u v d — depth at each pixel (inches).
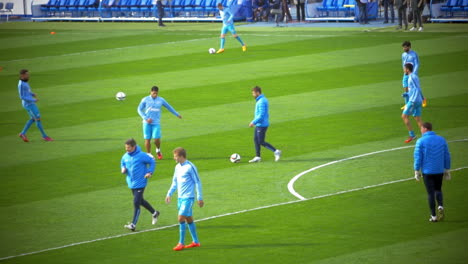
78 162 1085.8
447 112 1286.9
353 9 2615.7
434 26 2364.7
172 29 2645.2
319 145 1124.5
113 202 908.6
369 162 1026.1
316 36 2257.6
